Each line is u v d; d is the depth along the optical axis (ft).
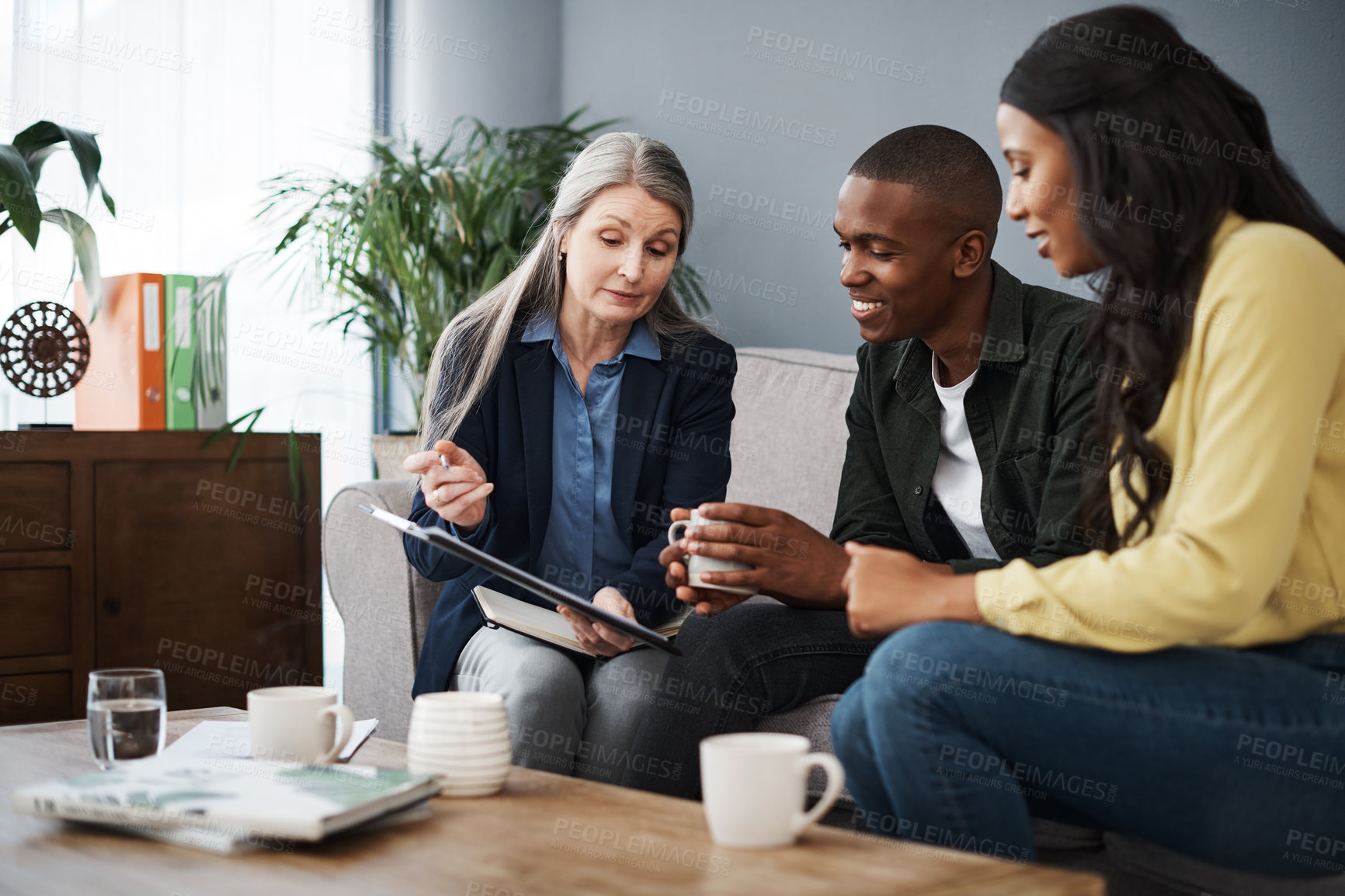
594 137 10.74
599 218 5.37
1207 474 3.07
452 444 5.06
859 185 4.85
